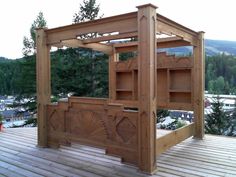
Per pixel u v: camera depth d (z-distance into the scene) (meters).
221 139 5.54
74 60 12.33
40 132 5.00
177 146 4.94
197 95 5.59
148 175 3.47
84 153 4.54
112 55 7.30
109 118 4.11
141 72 3.65
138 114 3.70
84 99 4.45
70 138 4.68
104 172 3.60
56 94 12.55
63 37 4.77
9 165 3.91
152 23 3.58
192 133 5.50
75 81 12.25
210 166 3.78
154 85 3.64
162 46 6.29
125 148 3.92
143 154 3.61
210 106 13.20
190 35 5.28
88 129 4.42
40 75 5.02
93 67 12.19
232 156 4.27
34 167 3.81
